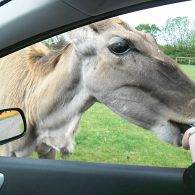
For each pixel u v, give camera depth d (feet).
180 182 1.48
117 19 2.29
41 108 2.35
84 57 2.31
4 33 1.20
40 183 1.51
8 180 1.52
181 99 2.36
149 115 2.38
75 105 2.37
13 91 2.35
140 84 2.35
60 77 2.33
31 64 2.35
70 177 1.52
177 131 2.36
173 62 2.37
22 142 2.35
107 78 2.34
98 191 1.49
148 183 1.49
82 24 1.32
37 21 1.21
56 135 2.40
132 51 2.33
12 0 1.22
